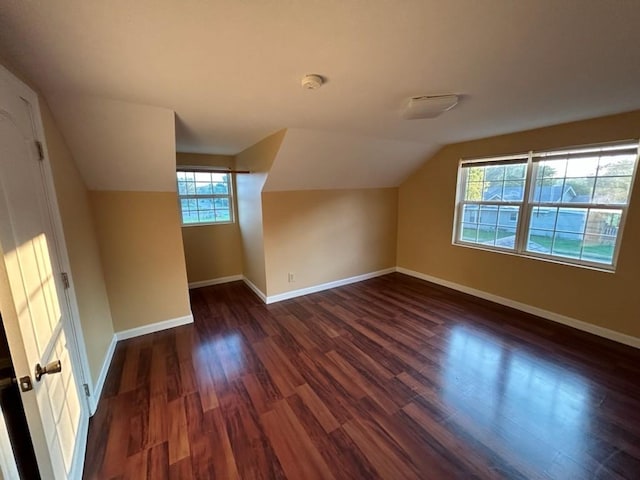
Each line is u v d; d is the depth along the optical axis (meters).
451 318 3.18
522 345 2.60
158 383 2.18
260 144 3.31
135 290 2.88
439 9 1.00
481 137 3.43
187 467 1.49
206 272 4.43
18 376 0.93
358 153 3.46
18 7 0.92
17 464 0.95
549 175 2.99
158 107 2.02
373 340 2.75
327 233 4.11
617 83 1.73
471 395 1.99
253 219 3.87
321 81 1.63
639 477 1.41
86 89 1.67
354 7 0.98
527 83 1.72
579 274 2.82
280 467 1.48
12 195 1.09
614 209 2.58
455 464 1.49
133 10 0.97
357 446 1.60
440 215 4.18
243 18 1.03
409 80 1.64
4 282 0.89
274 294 3.77
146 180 2.72
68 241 1.78
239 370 2.33
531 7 0.99
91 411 1.85
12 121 1.24
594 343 2.60
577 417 1.78
